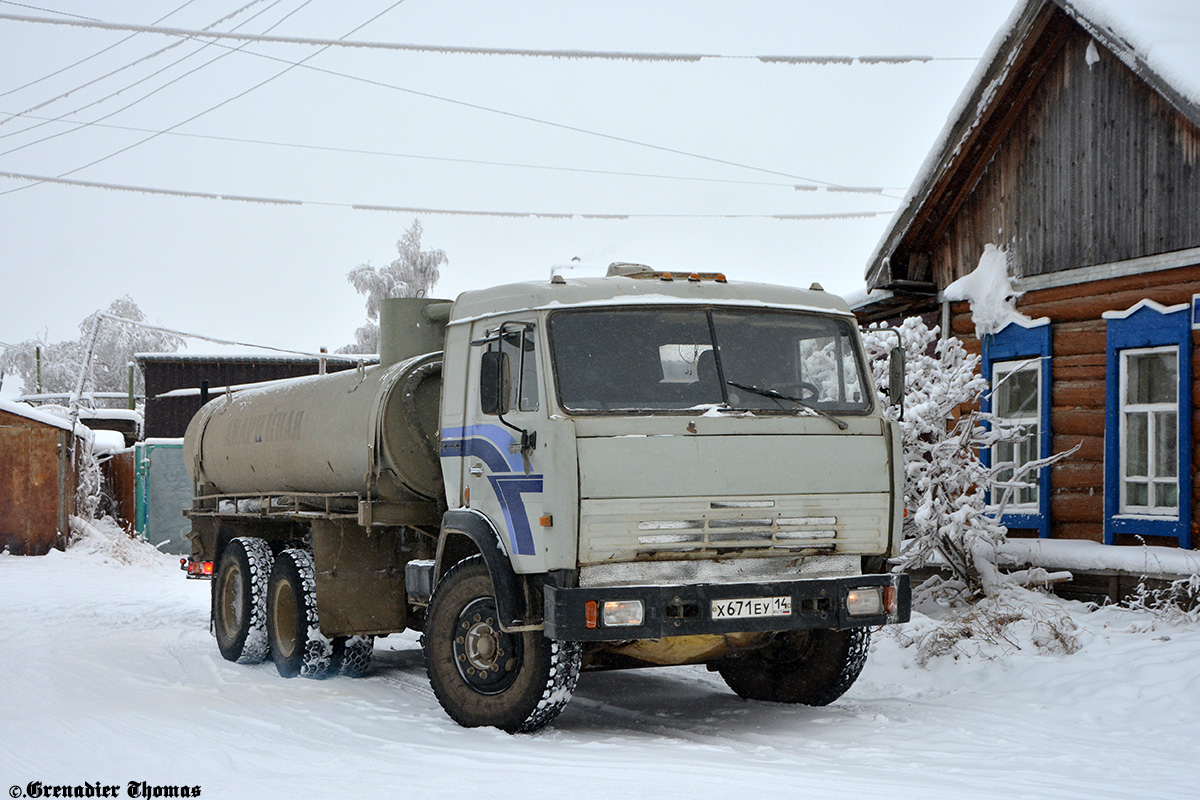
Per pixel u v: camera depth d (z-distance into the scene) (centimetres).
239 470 1172
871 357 1088
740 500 680
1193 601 958
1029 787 547
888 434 732
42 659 1030
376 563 941
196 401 3272
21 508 2278
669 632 656
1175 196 1060
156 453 2481
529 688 696
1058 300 1194
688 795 532
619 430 668
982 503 1041
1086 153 1162
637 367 696
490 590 727
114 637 1230
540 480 672
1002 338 1258
